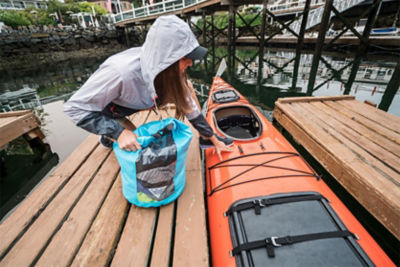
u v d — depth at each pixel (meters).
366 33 8.58
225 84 3.71
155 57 0.73
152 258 0.96
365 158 1.72
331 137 2.07
